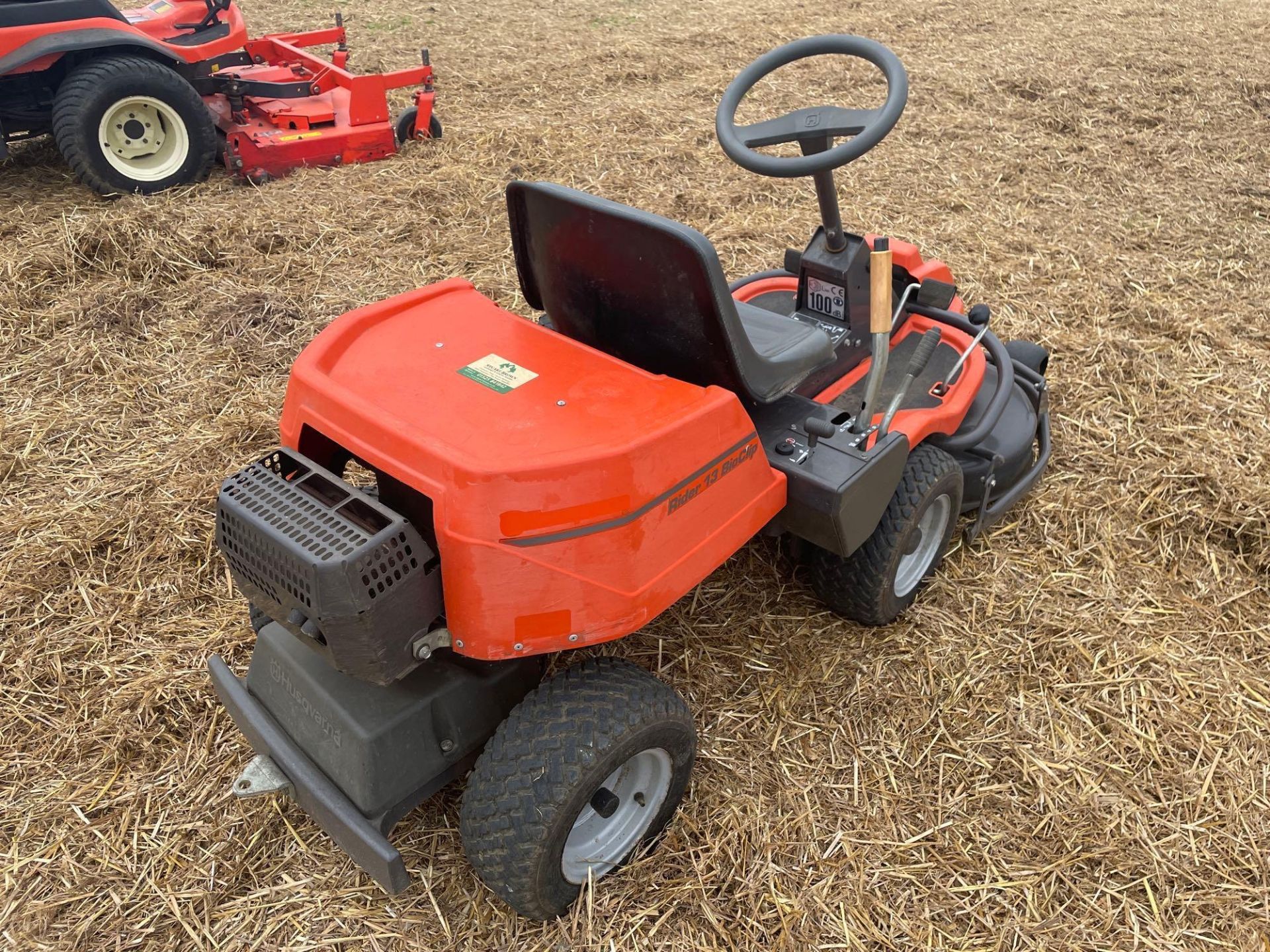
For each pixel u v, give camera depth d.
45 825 2.29
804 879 2.20
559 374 2.08
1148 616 2.91
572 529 1.78
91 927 2.09
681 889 2.16
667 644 2.77
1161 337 4.22
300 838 2.27
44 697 2.60
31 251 4.50
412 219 5.15
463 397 1.99
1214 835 2.30
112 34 5.10
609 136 6.38
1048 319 4.35
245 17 9.27
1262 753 2.49
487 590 1.77
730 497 2.09
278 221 4.98
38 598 2.88
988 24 9.15
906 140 6.45
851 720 2.58
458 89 7.34
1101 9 9.62
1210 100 7.09
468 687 2.05
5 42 4.84
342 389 1.98
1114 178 5.89
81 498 3.26
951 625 2.87
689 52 8.37
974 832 2.31
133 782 2.39
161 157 5.43
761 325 2.48
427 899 2.15
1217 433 3.59
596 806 1.98
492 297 4.49
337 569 1.66
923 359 2.43
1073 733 2.55
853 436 2.35
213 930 2.09
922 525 2.79
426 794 2.05
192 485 3.30
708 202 5.49
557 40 8.75
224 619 2.84
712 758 2.47
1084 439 3.60
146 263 4.52
